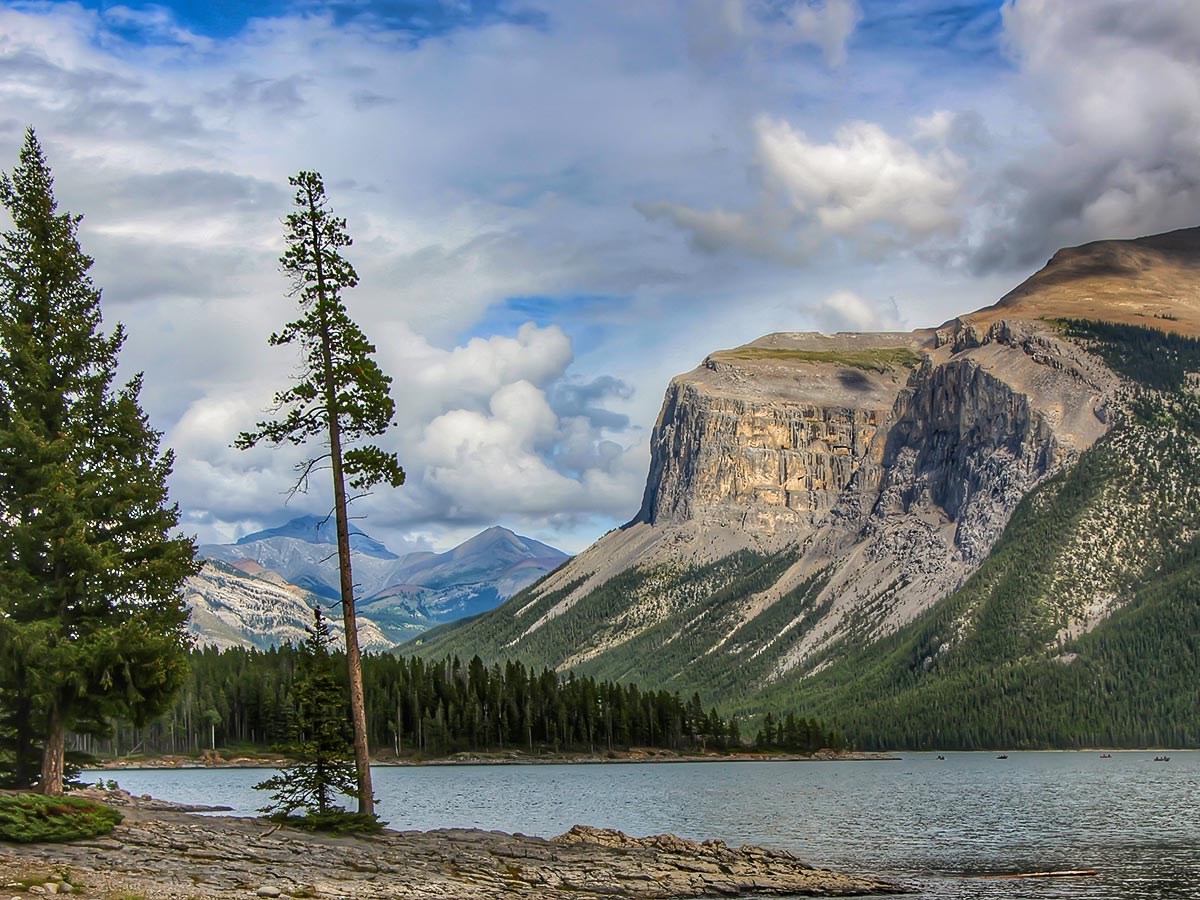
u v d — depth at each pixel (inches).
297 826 2454.5
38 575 2324.1
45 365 2374.5
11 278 2448.3
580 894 2101.4
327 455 2380.7
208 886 1766.7
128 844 2017.7
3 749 2299.5
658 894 2191.2
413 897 1879.9
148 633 2299.5
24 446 2310.5
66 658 2207.2
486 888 2038.6
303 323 2393.0
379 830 2493.8
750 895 2297.0
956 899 2332.7
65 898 1560.0
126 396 2513.5
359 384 2378.2
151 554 2425.0
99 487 2379.4
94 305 2527.1
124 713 2338.8
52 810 1995.6
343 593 2421.3
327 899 1793.8
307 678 2496.3
